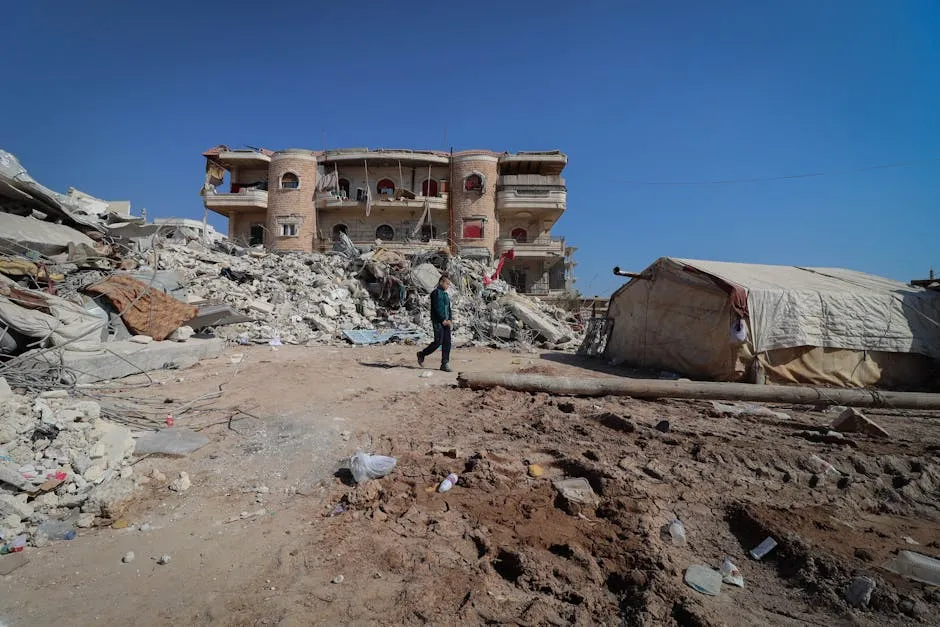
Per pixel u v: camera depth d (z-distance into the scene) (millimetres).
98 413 4242
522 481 3908
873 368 9398
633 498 3568
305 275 17453
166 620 2277
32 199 10328
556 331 16141
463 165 36969
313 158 37094
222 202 36531
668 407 6605
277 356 10070
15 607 2326
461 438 4895
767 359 8953
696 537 3217
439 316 8758
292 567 2717
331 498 3580
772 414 6336
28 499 3146
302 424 5125
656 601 2445
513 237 38469
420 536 3072
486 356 11891
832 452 4594
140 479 3643
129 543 2936
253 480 3838
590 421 5555
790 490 3885
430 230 37594
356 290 17703
